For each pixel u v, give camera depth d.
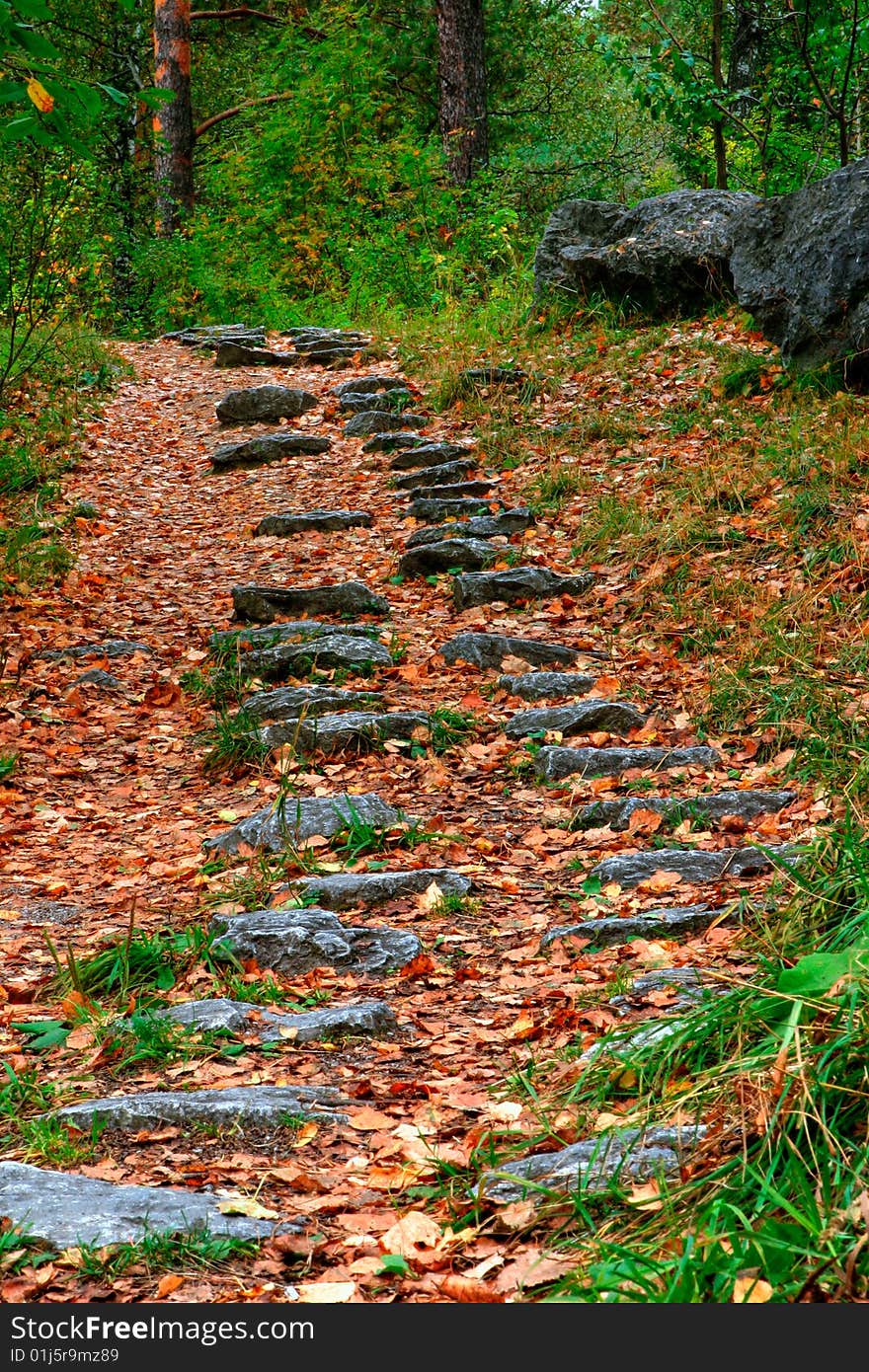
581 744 5.48
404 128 18.58
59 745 6.01
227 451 10.26
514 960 3.81
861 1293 2.05
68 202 10.35
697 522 7.46
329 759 5.51
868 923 2.87
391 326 13.59
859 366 8.80
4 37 4.57
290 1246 2.45
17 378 10.76
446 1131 2.88
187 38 19.17
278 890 4.32
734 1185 2.33
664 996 3.28
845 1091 2.38
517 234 16.75
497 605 7.17
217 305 16.70
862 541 6.73
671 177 18.41
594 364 10.61
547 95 24.53
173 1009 3.54
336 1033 3.38
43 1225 2.46
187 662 6.90
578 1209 2.40
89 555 8.59
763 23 13.84
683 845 4.46
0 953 4.03
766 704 5.55
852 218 8.91
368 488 9.38
